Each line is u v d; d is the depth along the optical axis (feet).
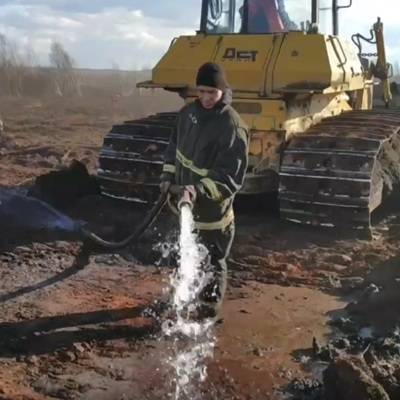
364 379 9.53
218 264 12.79
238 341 12.03
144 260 16.07
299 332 12.46
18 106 69.00
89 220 18.97
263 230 18.48
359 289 14.48
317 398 10.14
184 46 20.54
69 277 14.80
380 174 18.63
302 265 15.92
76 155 32.91
